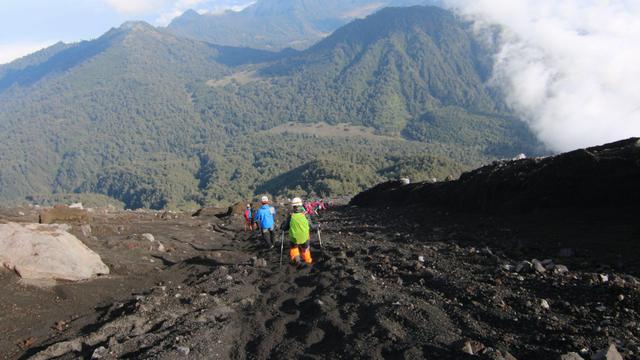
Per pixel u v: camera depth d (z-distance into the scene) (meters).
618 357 3.90
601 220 10.20
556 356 4.18
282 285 8.18
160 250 14.03
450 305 6.00
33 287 8.30
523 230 11.18
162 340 5.47
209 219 26.20
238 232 20.41
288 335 5.55
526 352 4.41
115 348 5.25
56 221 16.41
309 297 7.20
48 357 5.42
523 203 13.55
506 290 6.43
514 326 5.14
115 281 9.67
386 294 6.66
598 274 6.52
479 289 6.46
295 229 9.84
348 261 9.62
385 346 4.76
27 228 9.94
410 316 5.52
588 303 5.62
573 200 11.93
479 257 8.83
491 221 13.38
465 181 18.64
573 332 4.77
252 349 5.23
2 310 7.23
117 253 12.47
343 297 6.82
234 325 5.97
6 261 8.62
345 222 20.44
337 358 4.66
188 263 12.15
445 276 7.43
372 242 12.75
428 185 23.88
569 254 8.23
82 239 13.38
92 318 7.11
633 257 7.37
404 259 9.36
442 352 4.46
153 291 8.48
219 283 8.78
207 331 5.63
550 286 6.41
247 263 10.80
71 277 9.15
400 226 16.16
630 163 10.91
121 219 23.48
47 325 6.90
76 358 5.24
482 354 4.23
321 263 9.82
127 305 7.32
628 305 5.35
